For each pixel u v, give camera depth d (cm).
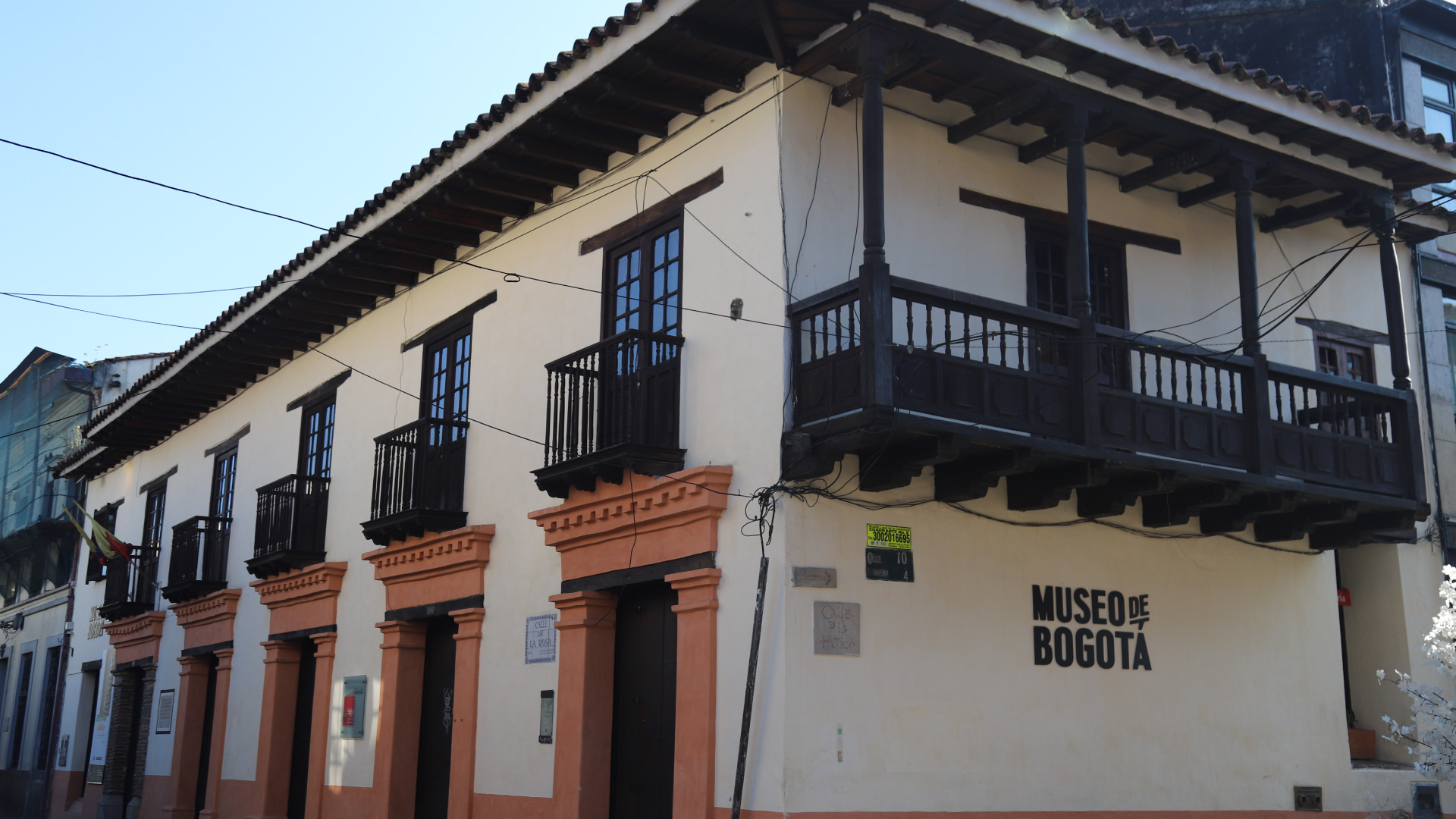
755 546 858
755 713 829
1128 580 1020
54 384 2586
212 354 1623
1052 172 1065
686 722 881
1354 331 1255
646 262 1032
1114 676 986
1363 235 1113
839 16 862
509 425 1162
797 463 837
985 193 1011
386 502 1266
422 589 1239
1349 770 1116
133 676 2017
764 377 881
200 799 1694
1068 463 893
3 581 2808
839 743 825
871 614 863
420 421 1220
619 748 988
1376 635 1243
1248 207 1033
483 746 1112
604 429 972
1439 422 1309
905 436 816
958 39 873
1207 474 943
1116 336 926
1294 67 1438
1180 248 1137
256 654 1555
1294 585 1139
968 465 884
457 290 1290
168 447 2044
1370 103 1381
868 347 792
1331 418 1098
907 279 822
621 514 976
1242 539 1114
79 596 2322
